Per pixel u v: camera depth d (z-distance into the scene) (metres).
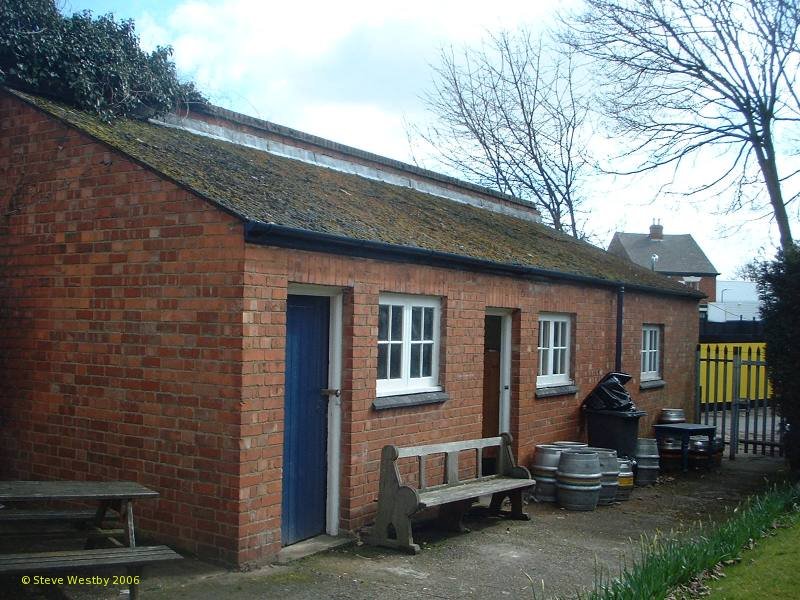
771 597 5.49
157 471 6.45
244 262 5.99
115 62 8.29
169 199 6.43
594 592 5.21
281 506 6.45
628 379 11.86
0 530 6.12
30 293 7.37
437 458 8.54
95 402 6.87
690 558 6.08
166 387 6.41
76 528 6.53
